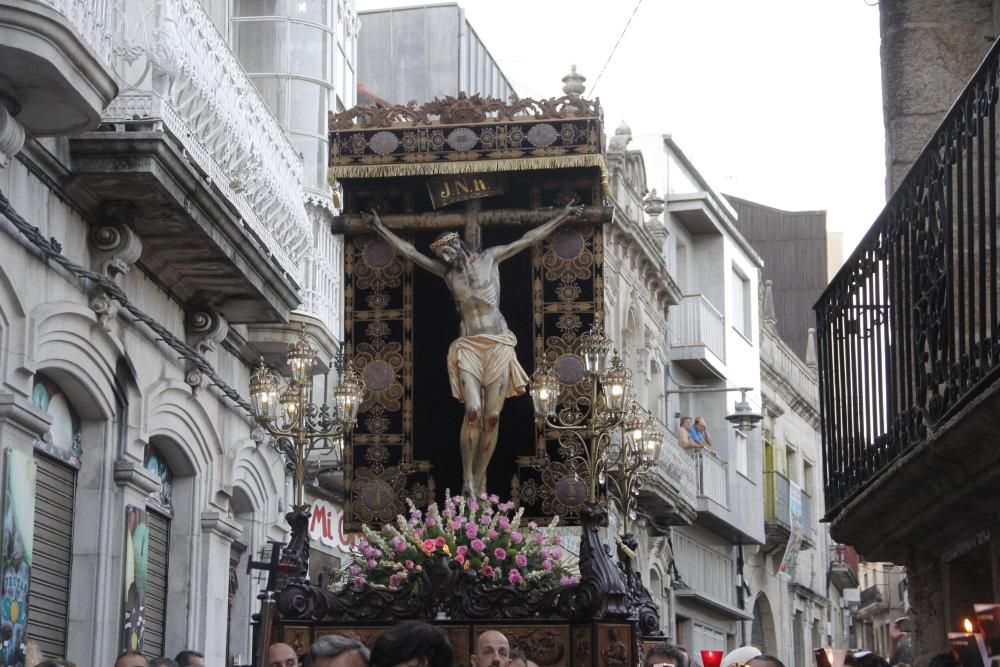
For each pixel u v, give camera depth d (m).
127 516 11.82
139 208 11.63
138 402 12.15
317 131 16.98
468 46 25.59
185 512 13.71
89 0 10.32
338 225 11.40
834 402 9.19
